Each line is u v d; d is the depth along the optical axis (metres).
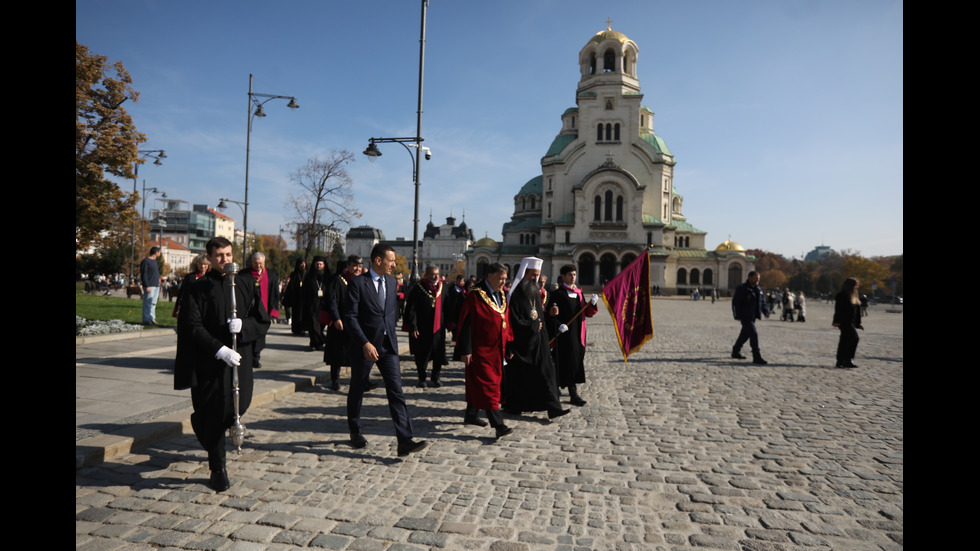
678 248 77.69
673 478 4.86
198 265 7.33
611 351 14.38
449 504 4.22
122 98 18.62
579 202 70.56
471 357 6.20
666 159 75.06
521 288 7.11
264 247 83.31
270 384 8.29
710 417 7.11
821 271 124.06
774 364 12.02
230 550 3.45
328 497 4.31
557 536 3.72
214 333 4.51
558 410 6.86
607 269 71.62
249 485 4.52
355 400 5.60
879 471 5.07
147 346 11.20
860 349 15.59
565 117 83.25
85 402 6.61
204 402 4.39
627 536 3.74
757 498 4.42
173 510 4.02
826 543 3.67
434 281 9.32
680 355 13.62
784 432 6.38
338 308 8.15
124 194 19.11
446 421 6.84
